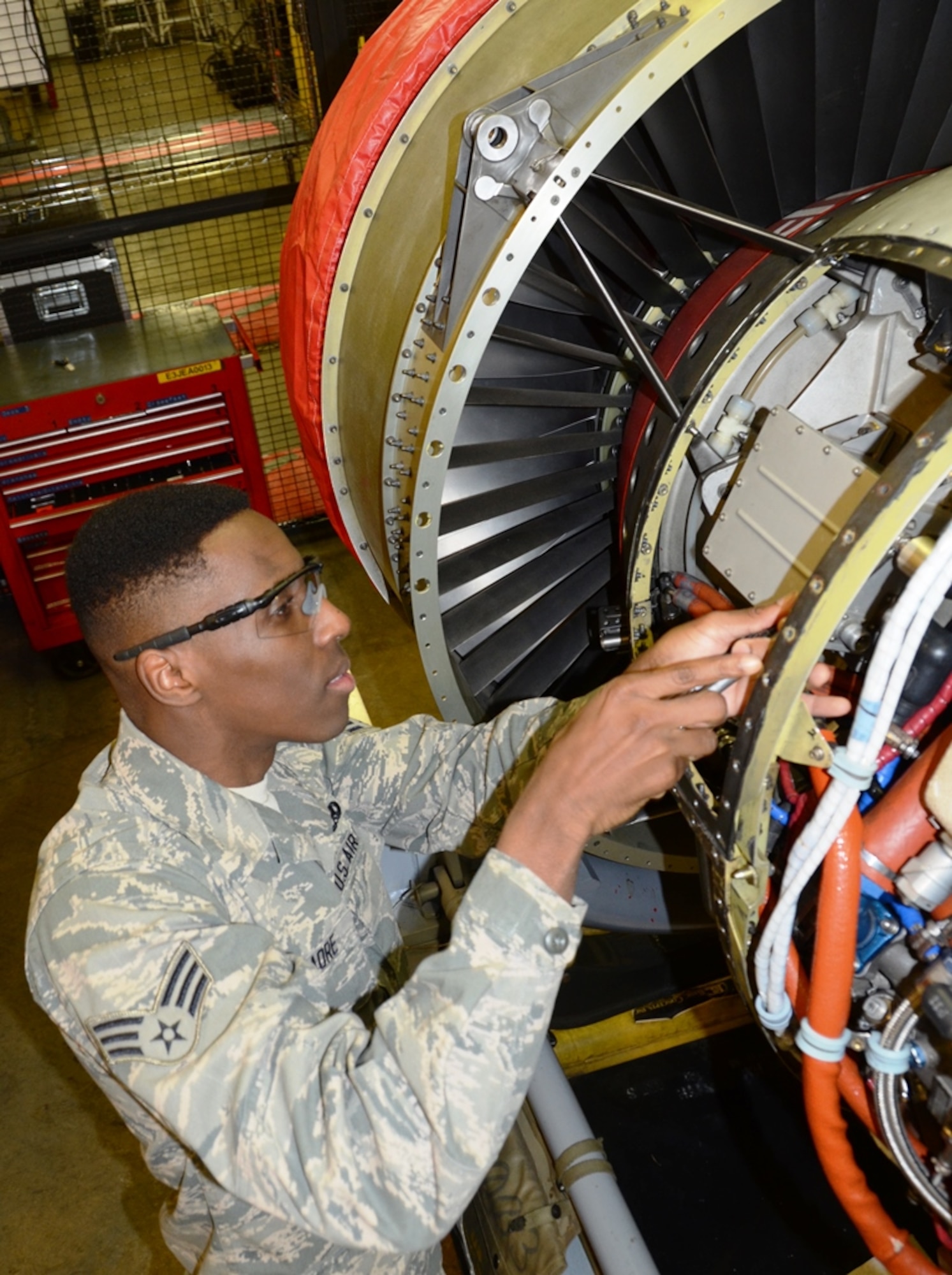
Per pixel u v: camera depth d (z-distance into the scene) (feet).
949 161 5.50
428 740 4.90
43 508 11.21
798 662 3.24
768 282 4.94
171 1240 4.62
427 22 5.66
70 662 12.14
